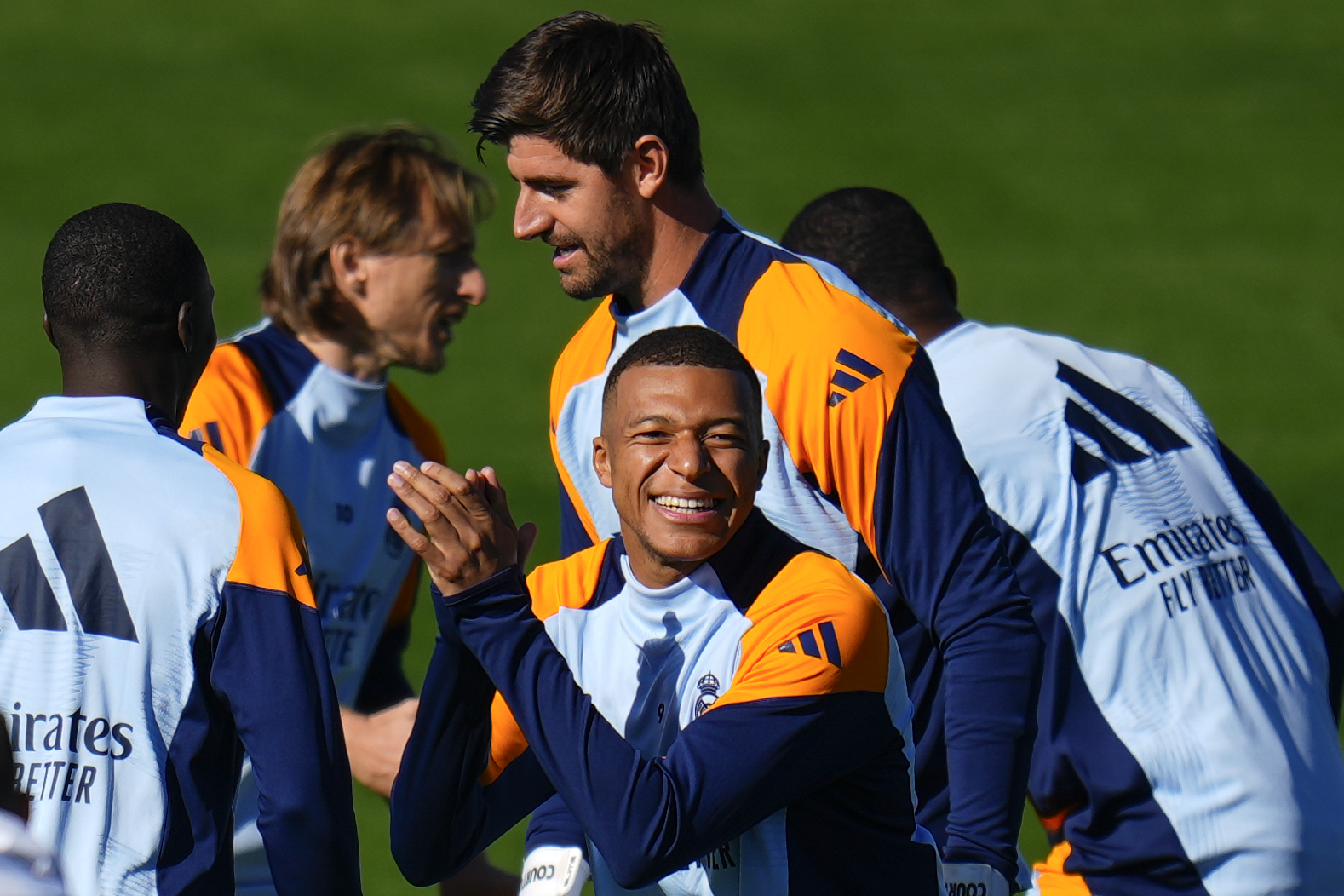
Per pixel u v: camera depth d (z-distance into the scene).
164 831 9.04
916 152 56.44
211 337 10.18
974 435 12.38
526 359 40.06
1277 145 57.25
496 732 9.62
